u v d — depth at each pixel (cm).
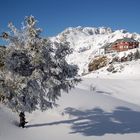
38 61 1692
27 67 1739
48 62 1742
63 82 1825
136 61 10969
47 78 1766
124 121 2386
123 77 8506
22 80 1684
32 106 1767
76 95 3023
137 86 5334
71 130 1966
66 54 1797
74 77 1864
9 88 1670
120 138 1920
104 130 2052
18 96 1666
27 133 1819
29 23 1694
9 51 1684
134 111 2888
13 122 1934
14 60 1673
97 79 5819
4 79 1675
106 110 2655
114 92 4628
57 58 1772
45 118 2166
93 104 2755
